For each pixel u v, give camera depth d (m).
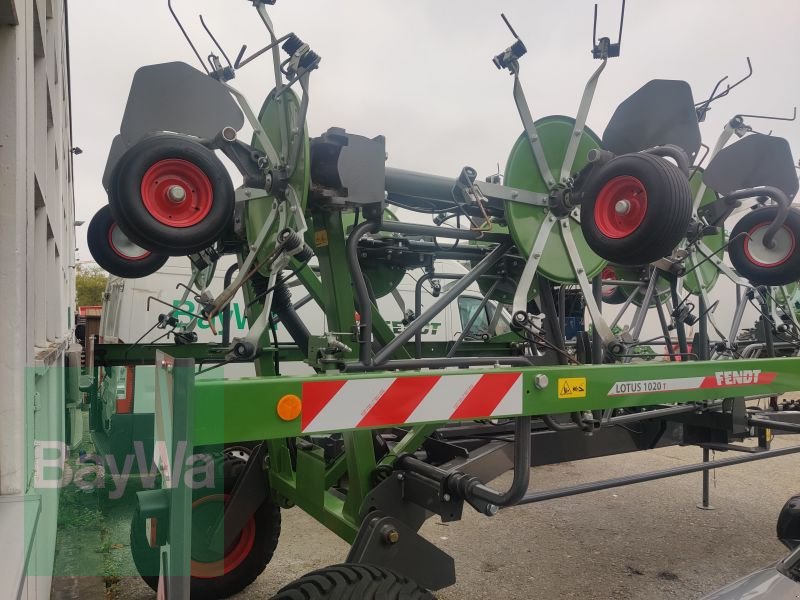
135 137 2.40
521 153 3.09
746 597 2.23
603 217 2.72
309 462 2.91
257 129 2.43
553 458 3.27
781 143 3.88
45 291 3.01
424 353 5.30
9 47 1.67
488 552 4.35
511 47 2.97
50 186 3.73
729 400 3.64
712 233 3.85
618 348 3.00
